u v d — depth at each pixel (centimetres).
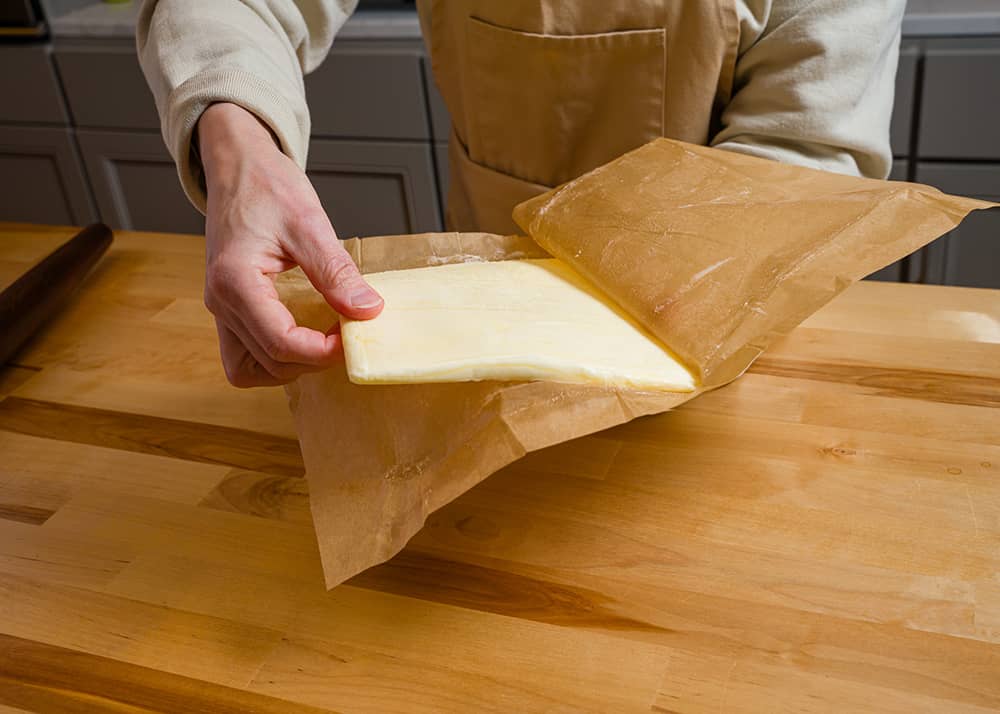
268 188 53
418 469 48
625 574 49
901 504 52
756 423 59
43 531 56
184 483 59
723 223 57
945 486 53
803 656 43
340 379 55
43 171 191
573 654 45
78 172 189
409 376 46
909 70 135
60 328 78
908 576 47
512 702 43
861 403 60
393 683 44
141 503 57
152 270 87
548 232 62
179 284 84
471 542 52
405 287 56
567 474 56
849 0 68
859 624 45
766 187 60
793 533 51
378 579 50
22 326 73
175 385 69
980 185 140
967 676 42
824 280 51
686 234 56
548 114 82
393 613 48
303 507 56
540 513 54
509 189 87
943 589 46
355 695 44
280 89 63
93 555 53
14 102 183
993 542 49
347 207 177
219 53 63
